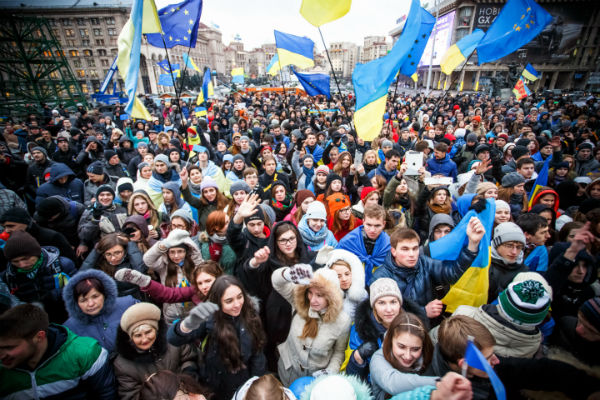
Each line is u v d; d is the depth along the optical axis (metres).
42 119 12.91
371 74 4.45
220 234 2.95
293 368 2.11
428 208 3.50
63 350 1.60
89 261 2.60
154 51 60.31
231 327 1.91
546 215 3.20
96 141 6.25
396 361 1.53
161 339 1.93
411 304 1.94
